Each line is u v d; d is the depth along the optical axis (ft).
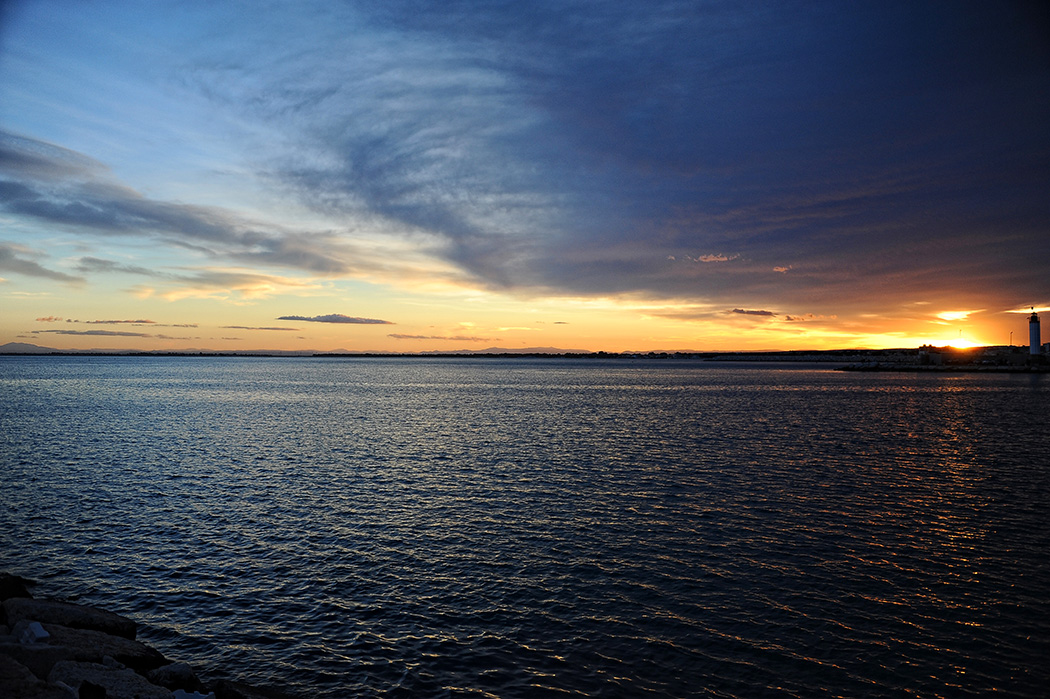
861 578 61.57
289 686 42.75
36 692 32.65
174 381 474.90
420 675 44.16
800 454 133.18
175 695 37.52
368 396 327.06
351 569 64.03
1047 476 109.81
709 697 41.70
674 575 62.39
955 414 224.53
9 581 50.01
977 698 41.73
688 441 153.48
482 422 198.29
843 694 42.14
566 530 77.15
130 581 60.80
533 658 46.55
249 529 77.41
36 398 287.07
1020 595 57.57
